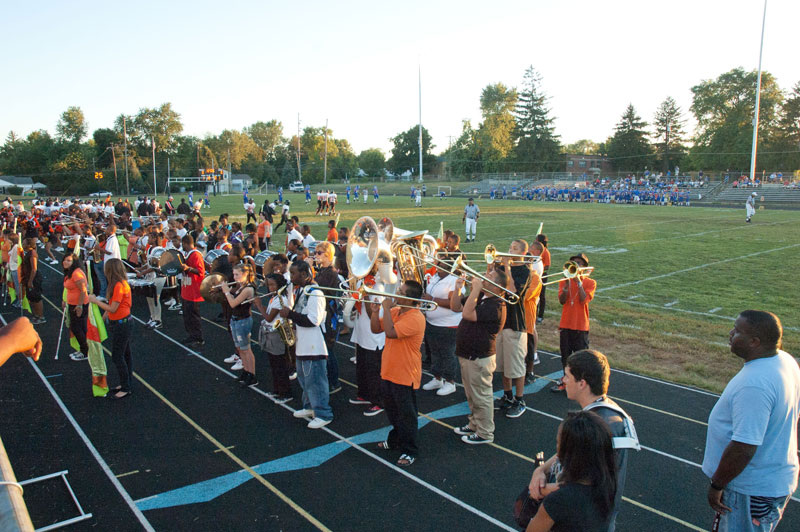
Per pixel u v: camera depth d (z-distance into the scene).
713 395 7.43
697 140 83.75
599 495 2.56
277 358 7.20
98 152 93.88
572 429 2.61
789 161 74.62
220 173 86.19
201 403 7.24
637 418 6.73
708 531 4.56
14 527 0.82
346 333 10.62
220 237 12.33
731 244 21.98
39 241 23.48
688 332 10.08
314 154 123.44
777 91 76.31
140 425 6.56
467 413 6.96
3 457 1.06
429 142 109.25
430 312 7.47
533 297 7.61
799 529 4.63
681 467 5.59
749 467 3.22
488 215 37.06
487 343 5.87
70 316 8.57
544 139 87.06
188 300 9.55
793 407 3.19
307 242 14.20
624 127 90.00
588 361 3.20
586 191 56.47
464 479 5.37
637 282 14.63
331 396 7.57
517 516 3.08
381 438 6.26
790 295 12.92
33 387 7.76
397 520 4.70
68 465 5.62
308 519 4.72
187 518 4.75
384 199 60.59
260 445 6.07
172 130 96.81
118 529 4.59
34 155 99.94
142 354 9.27
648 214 37.97
